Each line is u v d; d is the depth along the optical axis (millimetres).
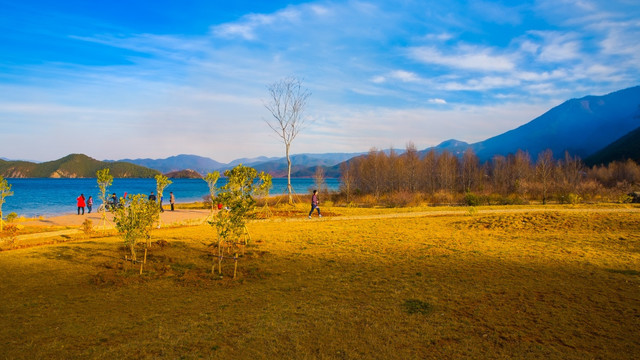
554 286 8344
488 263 10766
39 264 10930
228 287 8727
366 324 6363
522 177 61281
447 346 5523
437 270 9992
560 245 13570
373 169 62000
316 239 15469
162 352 5348
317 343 5648
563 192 44438
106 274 9648
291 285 8812
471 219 21078
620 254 11836
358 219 23828
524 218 19625
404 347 5512
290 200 36344
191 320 6617
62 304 7508
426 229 18500
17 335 5930
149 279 9406
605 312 6758
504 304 7250
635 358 5109
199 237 16297
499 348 5449
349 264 10875
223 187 11219
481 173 75250
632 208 27156
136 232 10727
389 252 12594
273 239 15516
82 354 5273
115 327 6305
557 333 5926
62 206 41625
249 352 5363
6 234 17078
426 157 75250
